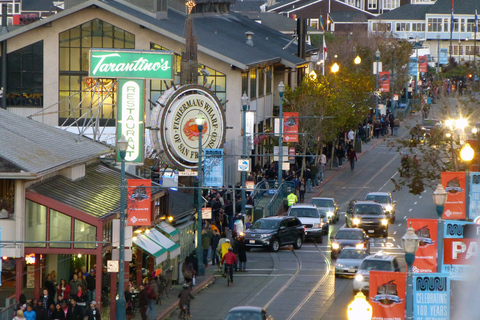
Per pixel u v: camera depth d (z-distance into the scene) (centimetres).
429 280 6200
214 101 12538
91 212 8131
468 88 15612
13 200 7862
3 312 7550
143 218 8012
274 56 19062
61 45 16838
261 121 18512
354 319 5497
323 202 14538
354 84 19900
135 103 10962
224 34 19500
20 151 8294
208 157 11419
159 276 8856
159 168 13100
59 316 7712
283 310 8450
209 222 12181
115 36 16788
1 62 16875
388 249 11981
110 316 8162
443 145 10369
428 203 16038
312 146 17588
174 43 16600
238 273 10588
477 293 6831
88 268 9044
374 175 18688
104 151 10369
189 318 8138
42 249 8000
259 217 13925
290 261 11344
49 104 16812
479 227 7088
